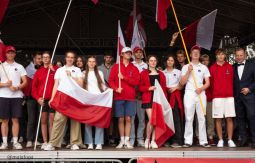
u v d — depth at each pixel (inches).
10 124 339.0
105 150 275.0
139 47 335.3
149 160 268.5
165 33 597.6
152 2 546.0
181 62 335.3
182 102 316.2
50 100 295.4
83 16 597.0
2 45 309.3
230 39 583.5
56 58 597.0
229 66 306.0
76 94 288.8
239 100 300.4
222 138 324.5
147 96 297.9
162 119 292.5
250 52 850.8
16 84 299.6
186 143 300.2
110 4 579.5
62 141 317.4
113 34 595.8
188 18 553.3
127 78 294.2
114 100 296.0
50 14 592.1
